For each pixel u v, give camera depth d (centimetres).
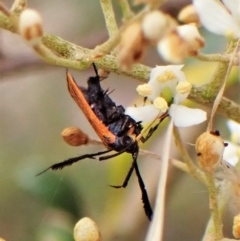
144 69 15
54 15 21
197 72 17
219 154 14
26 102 23
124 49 12
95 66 14
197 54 14
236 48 14
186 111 14
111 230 19
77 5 21
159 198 13
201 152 14
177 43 13
